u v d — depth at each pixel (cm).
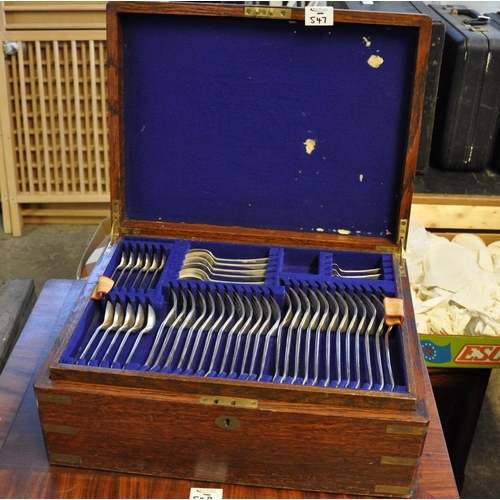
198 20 115
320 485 97
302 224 127
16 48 263
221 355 107
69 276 270
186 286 114
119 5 112
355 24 112
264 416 90
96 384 93
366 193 123
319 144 121
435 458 102
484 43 183
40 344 125
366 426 89
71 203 301
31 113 278
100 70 270
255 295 114
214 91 120
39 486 98
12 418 109
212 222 129
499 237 195
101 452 98
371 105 118
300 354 107
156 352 108
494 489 182
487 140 197
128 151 125
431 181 199
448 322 162
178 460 97
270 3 235
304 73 117
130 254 125
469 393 159
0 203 313
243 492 98
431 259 174
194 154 124
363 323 109
